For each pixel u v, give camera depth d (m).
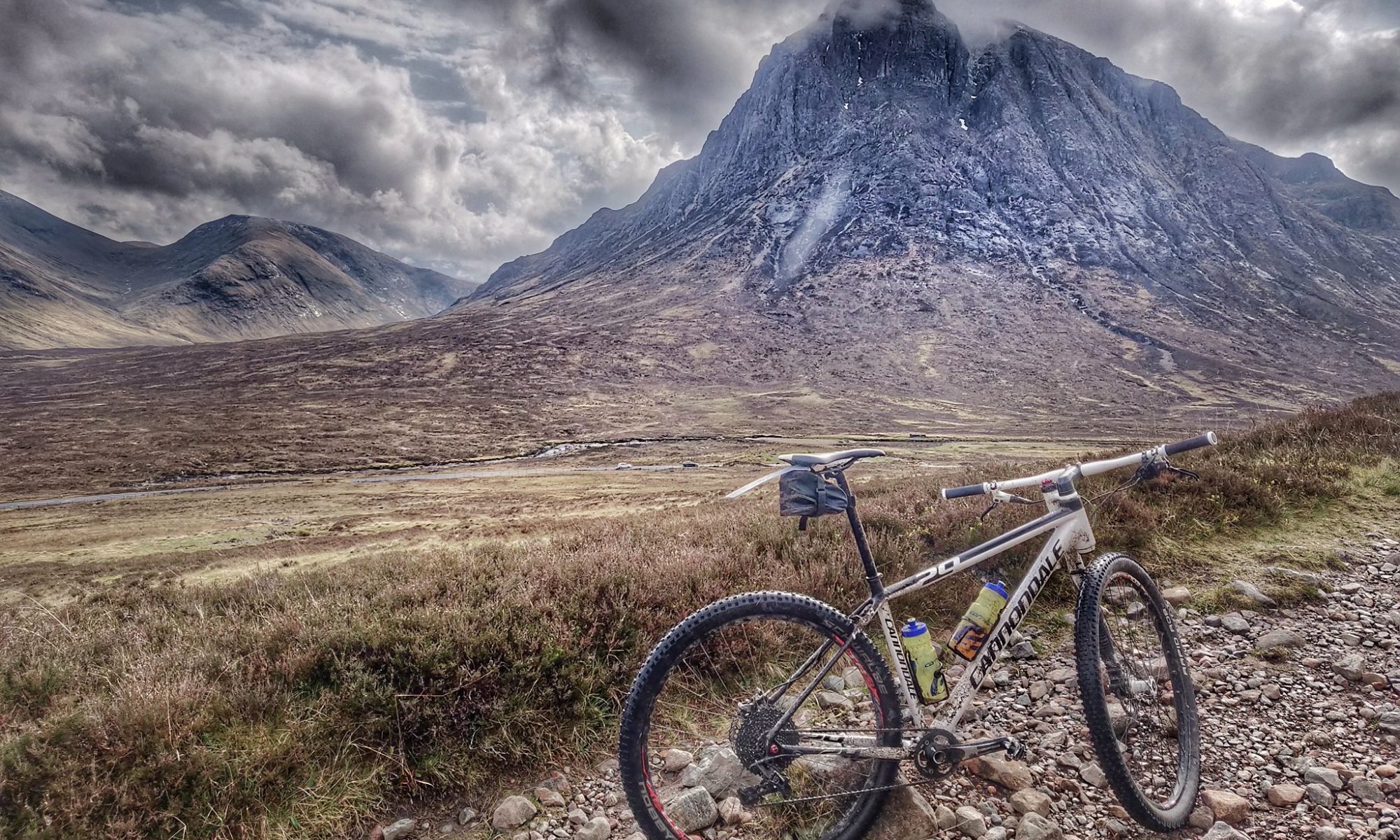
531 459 108.38
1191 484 6.96
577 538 7.20
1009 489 3.25
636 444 117.94
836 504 2.80
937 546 5.65
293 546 40.00
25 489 93.06
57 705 3.52
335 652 3.80
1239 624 4.79
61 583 34.16
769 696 2.79
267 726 3.32
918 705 2.93
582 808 3.15
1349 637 4.56
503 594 4.53
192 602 7.05
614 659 3.98
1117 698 3.24
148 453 113.44
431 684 3.52
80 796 2.84
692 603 4.53
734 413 143.25
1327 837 2.86
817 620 2.77
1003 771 3.24
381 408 149.62
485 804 3.20
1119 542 5.86
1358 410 11.09
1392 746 3.46
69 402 159.12
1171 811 2.96
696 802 2.95
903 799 2.97
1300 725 3.68
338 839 2.98
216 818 2.89
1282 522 6.59
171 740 3.07
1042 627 4.79
